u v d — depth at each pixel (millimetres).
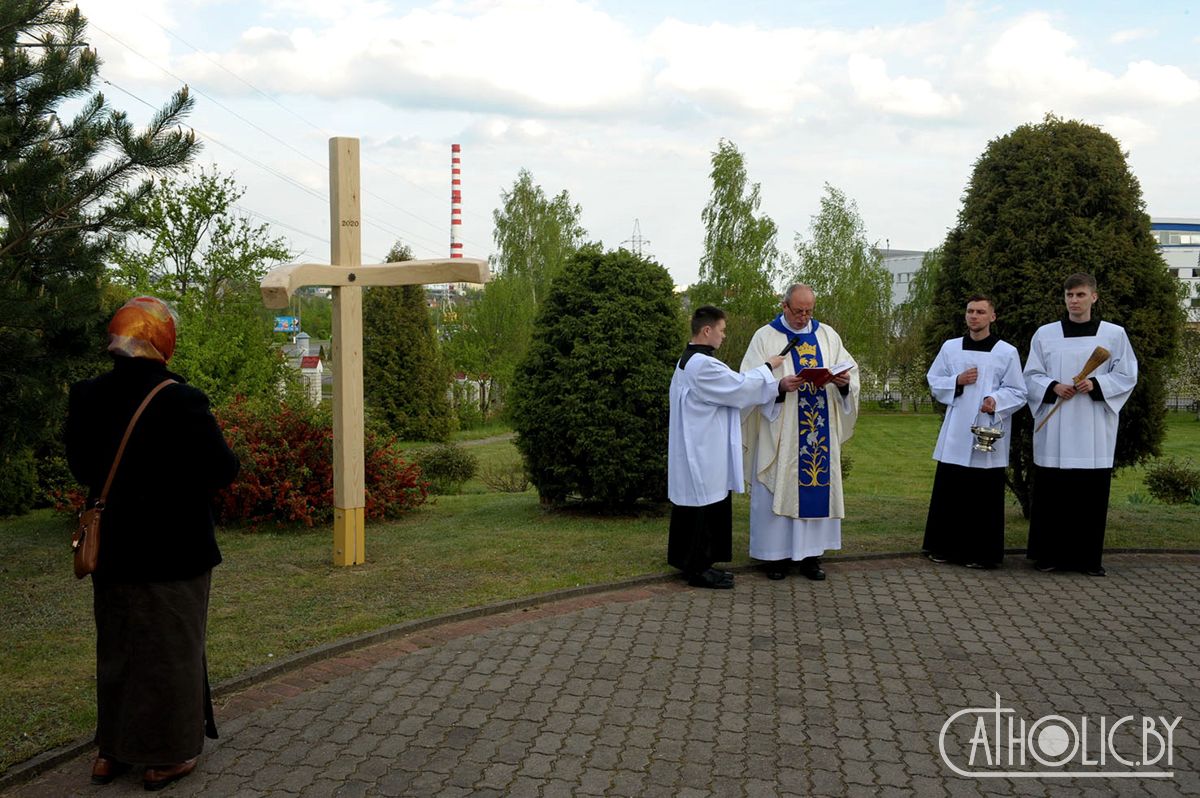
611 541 7594
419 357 28438
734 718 4074
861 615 5621
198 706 3486
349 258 6520
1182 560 7094
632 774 3555
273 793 3408
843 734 3924
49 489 10047
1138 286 7402
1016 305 7535
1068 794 3438
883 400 52156
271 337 14727
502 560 6875
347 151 6438
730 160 40094
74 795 3387
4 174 5574
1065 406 6512
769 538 6477
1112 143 7586
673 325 8836
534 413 8852
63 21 6109
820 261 46000
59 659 4727
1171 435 32031
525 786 3457
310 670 4656
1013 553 7285
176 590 3434
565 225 50812
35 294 5855
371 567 6695
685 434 6211
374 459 9031
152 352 3488
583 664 4734
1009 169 7781
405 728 3963
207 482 3459
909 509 9594
